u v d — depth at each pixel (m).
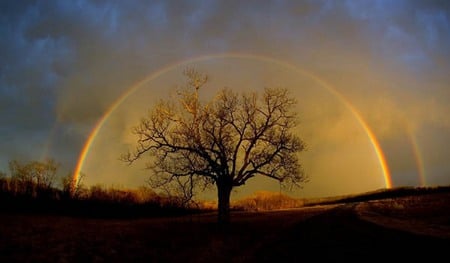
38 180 78.00
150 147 42.41
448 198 71.00
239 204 105.69
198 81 43.38
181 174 42.12
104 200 82.06
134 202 82.81
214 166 42.12
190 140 42.47
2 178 75.12
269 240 34.97
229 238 37.97
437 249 24.06
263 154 42.38
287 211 74.56
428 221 40.41
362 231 34.41
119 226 45.72
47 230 38.50
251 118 42.84
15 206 68.31
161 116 42.56
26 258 25.80
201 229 43.94
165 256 29.70
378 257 22.77
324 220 48.50
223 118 42.75
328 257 23.94
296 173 42.66
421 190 108.12
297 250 27.66
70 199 78.12
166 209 78.19
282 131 43.00
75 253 28.30
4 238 32.00
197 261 27.56
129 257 28.80
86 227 43.44
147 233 39.84
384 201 77.50
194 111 42.88
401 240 28.09
